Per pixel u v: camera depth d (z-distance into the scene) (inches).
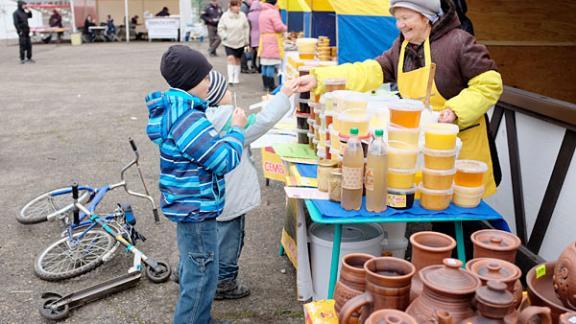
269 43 379.2
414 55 113.9
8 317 124.1
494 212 97.6
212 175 94.7
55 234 167.2
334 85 115.9
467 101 101.4
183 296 100.3
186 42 947.3
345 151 94.3
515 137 136.6
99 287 130.9
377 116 103.3
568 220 117.0
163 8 1003.3
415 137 95.0
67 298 125.7
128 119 318.0
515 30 188.7
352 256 79.0
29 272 144.3
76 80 469.1
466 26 127.5
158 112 93.0
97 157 244.2
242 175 116.1
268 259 150.6
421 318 64.8
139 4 1044.5
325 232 119.3
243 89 404.2
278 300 129.7
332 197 99.5
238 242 123.4
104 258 140.3
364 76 123.6
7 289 135.9
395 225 124.8
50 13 1011.9
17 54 705.0
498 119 145.3
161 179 95.4
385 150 93.4
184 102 91.9
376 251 115.6
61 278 138.1
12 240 163.0
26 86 434.3
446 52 107.3
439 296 64.7
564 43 191.0
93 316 124.1
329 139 108.0
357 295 74.0
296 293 132.9
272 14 373.4
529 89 194.9
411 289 72.3
